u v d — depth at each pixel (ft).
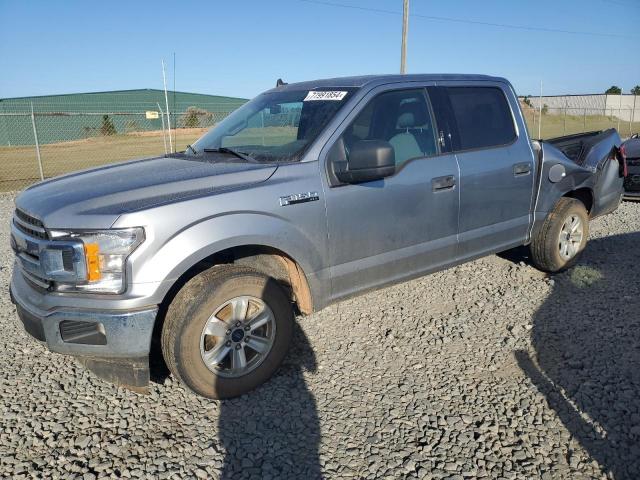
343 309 15.14
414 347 12.84
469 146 14.30
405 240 12.98
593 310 14.60
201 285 10.01
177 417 10.16
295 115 12.88
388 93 12.94
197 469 8.70
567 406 10.20
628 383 10.84
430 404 10.44
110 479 8.50
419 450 9.09
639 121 138.62
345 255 11.98
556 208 16.87
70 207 9.61
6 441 9.46
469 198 14.08
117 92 98.94
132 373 9.80
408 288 16.69
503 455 8.94
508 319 14.24
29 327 10.05
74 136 84.84
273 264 11.91
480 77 15.17
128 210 9.40
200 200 9.94
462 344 12.92
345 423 9.89
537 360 12.01
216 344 10.35
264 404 10.55
